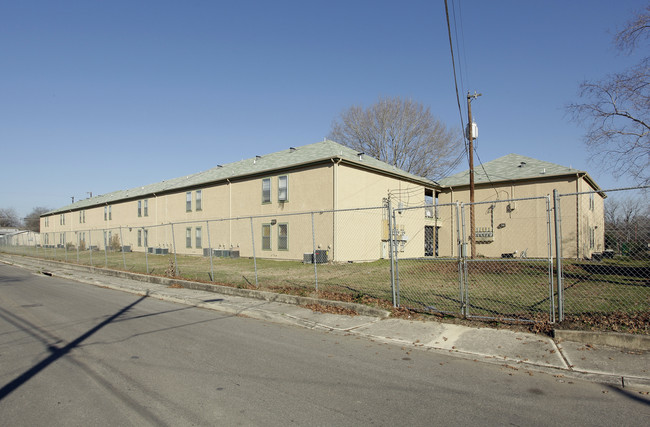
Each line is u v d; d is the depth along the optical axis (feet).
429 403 13.47
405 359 18.44
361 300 29.50
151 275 49.60
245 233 80.23
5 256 112.06
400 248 80.02
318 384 15.12
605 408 13.15
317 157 69.87
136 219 114.83
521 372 16.61
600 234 84.89
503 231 84.02
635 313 22.40
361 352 19.52
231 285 39.34
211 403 13.23
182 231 96.94
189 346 20.21
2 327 24.30
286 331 23.88
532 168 85.20
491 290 34.32
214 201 88.17
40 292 40.98
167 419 12.01
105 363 17.31
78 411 12.55
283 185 73.31
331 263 63.31
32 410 12.62
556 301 28.02
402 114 125.70
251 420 12.01
